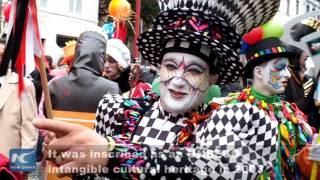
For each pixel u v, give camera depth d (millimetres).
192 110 1762
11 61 1854
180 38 1706
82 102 3406
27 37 1836
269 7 1901
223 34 1749
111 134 1945
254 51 2756
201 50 1706
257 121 1704
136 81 4637
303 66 3750
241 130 1666
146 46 1873
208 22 1731
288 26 2760
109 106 1965
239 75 1800
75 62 3549
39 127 1323
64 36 17859
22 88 1929
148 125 1784
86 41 3584
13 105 3170
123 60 4559
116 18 6297
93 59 3555
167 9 1799
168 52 1734
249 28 1987
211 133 1626
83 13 18469
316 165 2361
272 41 2730
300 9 15227
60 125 1332
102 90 3457
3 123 3135
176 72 1716
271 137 1726
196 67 1714
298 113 2869
